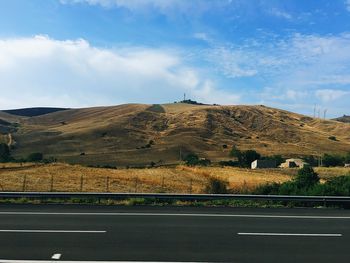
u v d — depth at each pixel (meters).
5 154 105.38
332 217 15.83
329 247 11.08
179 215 15.90
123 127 156.38
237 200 19.75
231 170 62.53
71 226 13.54
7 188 32.81
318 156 134.50
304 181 25.64
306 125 195.88
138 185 38.12
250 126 179.38
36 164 51.56
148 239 11.77
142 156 124.38
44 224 13.84
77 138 143.00
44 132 153.38
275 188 24.84
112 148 135.88
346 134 183.62
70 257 9.84
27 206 17.86
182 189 36.28
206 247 10.92
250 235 12.45
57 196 19.23
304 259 9.88
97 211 16.66
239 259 9.81
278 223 14.46
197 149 137.12
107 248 10.71
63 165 50.50
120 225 13.78
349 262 9.66
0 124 164.25
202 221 14.68
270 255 10.20
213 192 28.05
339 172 70.56
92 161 114.88
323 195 21.16
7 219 14.73
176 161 117.94
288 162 96.62
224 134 161.25
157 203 19.19
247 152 108.25
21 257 9.81
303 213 16.78
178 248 10.79
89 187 35.38
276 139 167.50
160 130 161.38
